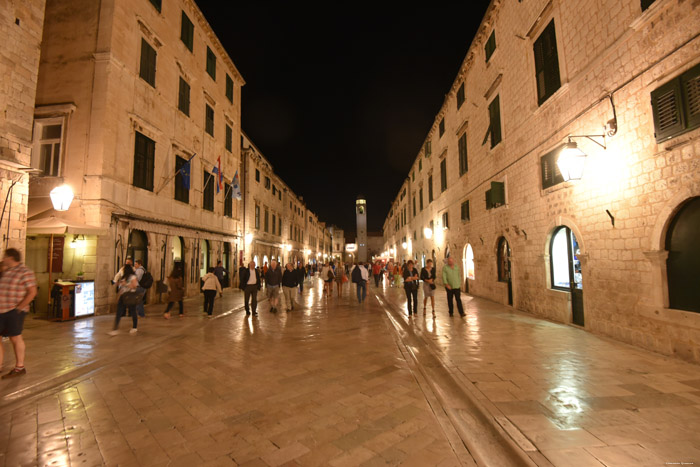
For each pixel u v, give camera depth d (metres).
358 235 58.94
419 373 5.35
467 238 16.39
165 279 13.77
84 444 3.35
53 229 9.27
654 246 5.77
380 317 10.89
